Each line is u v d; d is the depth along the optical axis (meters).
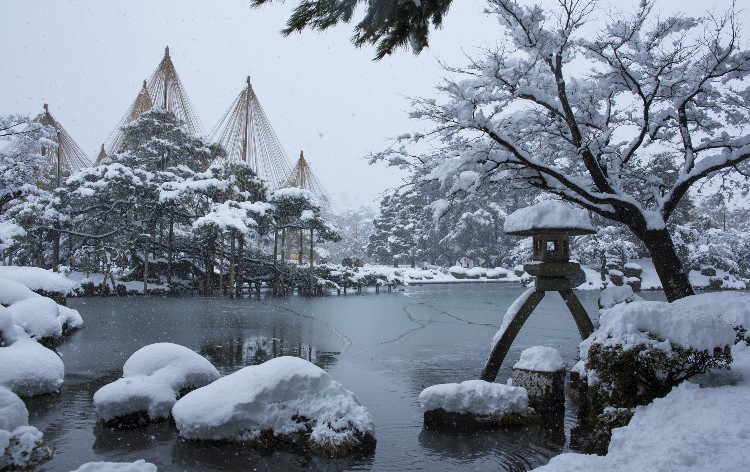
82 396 8.62
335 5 4.26
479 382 7.32
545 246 9.09
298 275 38.66
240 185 37.31
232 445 6.34
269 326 18.45
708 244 47.75
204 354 12.50
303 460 5.88
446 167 9.71
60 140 41.34
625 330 6.08
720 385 6.15
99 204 33.12
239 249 33.69
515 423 7.12
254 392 6.53
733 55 10.86
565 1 10.02
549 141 12.17
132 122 42.84
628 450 4.72
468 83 10.04
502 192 11.46
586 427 7.07
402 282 47.78
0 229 29.95
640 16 10.94
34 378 8.56
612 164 11.67
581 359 8.28
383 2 4.28
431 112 10.02
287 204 37.66
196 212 36.22
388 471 5.55
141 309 23.80
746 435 4.52
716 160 10.01
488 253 70.69
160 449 6.20
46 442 6.40
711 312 7.59
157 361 7.89
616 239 43.94
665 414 5.41
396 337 16.25
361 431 6.34
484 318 22.52
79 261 38.38
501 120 10.98
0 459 4.93
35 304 13.06
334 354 13.00
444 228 71.56
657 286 42.84
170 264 34.56
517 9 9.99
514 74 10.20
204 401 6.59
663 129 12.34
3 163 24.59
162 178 35.50
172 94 45.00
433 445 6.40
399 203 81.69
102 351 12.84
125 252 32.94
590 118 11.80
